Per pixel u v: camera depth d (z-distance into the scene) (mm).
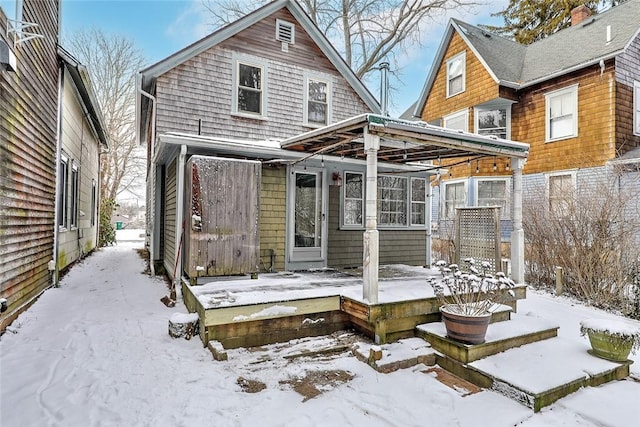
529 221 8617
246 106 8180
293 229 7090
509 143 5258
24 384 3117
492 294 4297
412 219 8648
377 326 4316
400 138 4465
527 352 3971
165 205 8656
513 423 2848
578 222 7523
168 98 7387
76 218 9602
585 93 10734
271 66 8406
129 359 3662
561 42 12945
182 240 5984
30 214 5277
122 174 23656
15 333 4285
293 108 8633
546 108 11695
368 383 3426
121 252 13562
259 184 5859
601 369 3574
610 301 6754
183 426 2615
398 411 2967
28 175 5141
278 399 3061
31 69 5215
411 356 3859
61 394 2973
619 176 8867
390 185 8367
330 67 9188
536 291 7887
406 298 4516
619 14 11828
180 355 3807
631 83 10492
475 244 5965
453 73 14070
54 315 5047
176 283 5930
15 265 4684
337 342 4410
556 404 3154
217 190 5562
